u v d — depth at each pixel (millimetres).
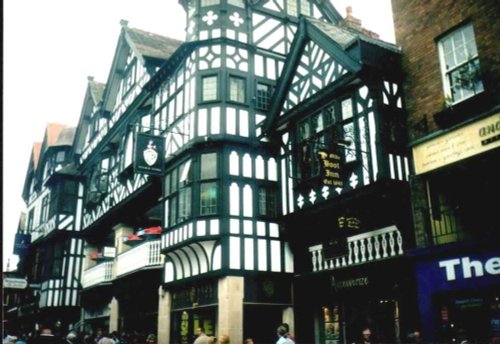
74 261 22344
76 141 24172
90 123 23562
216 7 14164
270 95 14055
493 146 7297
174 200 13680
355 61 10148
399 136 9859
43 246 24547
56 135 27062
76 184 23500
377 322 10148
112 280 17719
